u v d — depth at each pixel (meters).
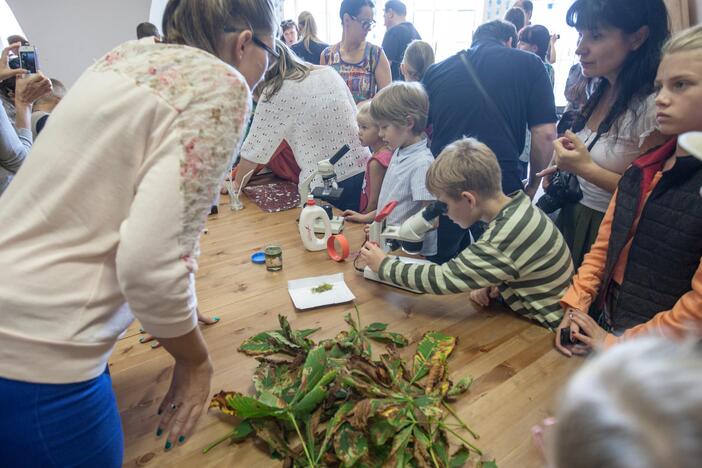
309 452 0.67
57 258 0.55
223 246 1.55
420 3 5.12
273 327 1.06
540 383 0.85
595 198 1.47
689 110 0.95
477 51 1.90
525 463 0.68
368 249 1.27
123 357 0.97
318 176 2.00
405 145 1.77
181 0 0.66
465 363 0.92
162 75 0.55
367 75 2.85
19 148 1.58
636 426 0.23
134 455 0.71
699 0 2.17
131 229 0.52
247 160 2.05
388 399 0.70
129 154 0.54
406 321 1.08
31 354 0.54
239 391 0.84
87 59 5.41
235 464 0.70
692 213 0.95
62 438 0.56
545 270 1.07
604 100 1.47
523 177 2.83
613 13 1.22
